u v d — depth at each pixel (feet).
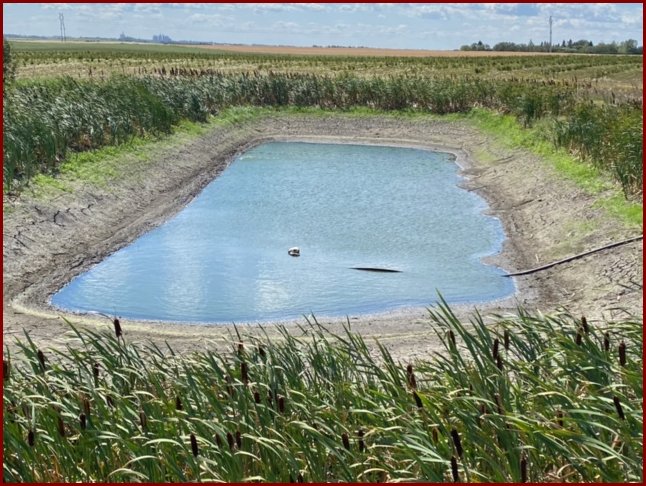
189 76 126.00
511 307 42.57
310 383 21.54
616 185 58.75
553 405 18.40
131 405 19.56
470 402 18.11
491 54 353.31
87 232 56.24
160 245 55.47
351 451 17.28
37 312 41.11
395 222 63.16
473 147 100.68
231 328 39.04
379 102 122.31
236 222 62.80
